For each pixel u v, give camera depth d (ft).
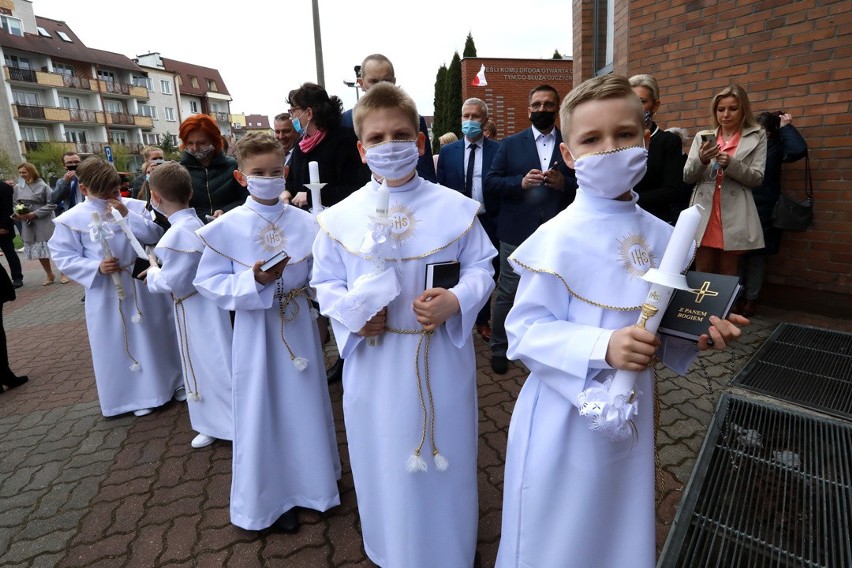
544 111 11.23
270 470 7.41
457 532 5.98
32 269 34.94
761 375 11.02
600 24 21.44
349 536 7.40
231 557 7.14
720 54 14.70
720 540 6.71
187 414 11.75
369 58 11.20
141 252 9.90
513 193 11.49
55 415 12.27
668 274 3.57
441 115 67.10
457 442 5.85
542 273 4.42
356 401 5.89
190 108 200.23
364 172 11.94
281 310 7.32
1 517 8.45
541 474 4.54
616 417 3.77
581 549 4.48
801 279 14.43
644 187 11.23
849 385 10.43
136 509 8.41
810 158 13.58
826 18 12.78
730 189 12.87
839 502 7.18
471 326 5.77
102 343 11.41
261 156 7.31
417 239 5.66
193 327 9.50
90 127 155.43
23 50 134.51
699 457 8.32
